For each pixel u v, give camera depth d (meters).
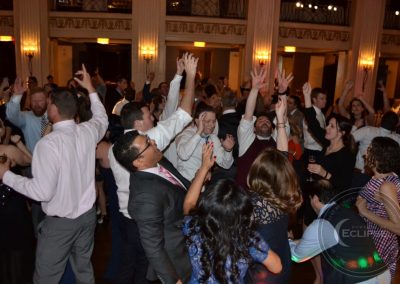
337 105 5.46
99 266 3.58
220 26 11.84
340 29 12.29
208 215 1.53
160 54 11.78
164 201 2.05
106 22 11.68
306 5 10.98
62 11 11.66
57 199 2.39
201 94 6.23
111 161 2.62
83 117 3.27
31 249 2.82
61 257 2.50
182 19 11.67
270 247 1.70
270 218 1.73
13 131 4.11
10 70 14.27
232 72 13.74
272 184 1.79
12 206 2.64
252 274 1.71
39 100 3.68
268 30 11.71
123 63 16.12
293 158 3.99
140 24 11.55
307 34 12.21
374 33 12.19
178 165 3.26
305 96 3.54
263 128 3.39
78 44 14.66
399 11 12.14
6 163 2.46
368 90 12.42
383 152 2.30
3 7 12.10
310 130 3.53
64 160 2.38
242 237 1.53
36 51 11.59
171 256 2.12
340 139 3.32
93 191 2.61
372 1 12.04
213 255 1.54
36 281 2.52
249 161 3.38
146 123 2.68
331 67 14.67
